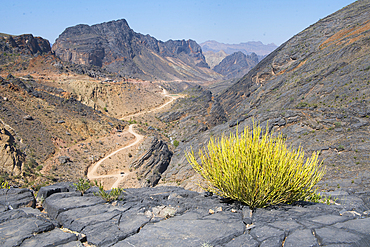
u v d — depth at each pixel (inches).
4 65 5792.3
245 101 4729.3
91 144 2952.8
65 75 6018.7
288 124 2170.3
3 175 1863.9
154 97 6136.8
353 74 2662.4
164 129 4215.1
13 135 2386.8
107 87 5738.2
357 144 1577.3
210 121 4266.7
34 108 2999.5
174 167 2783.0
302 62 4077.3
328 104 2474.2
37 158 2284.7
